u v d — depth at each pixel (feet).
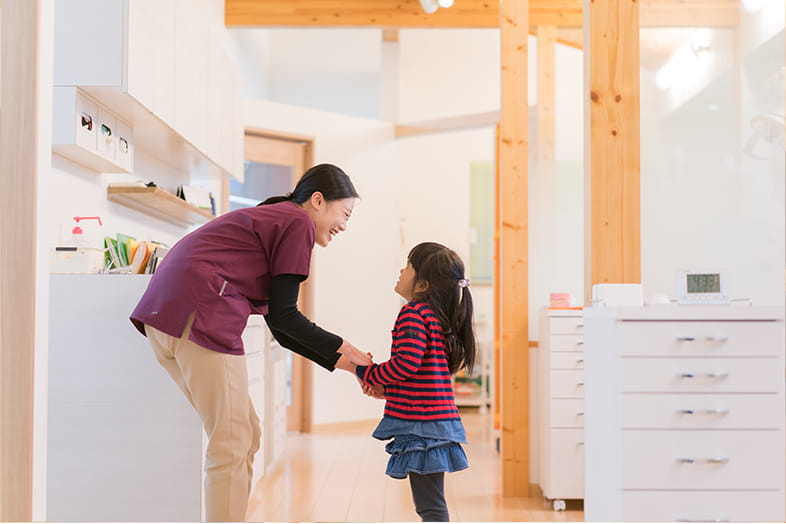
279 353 15.25
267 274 7.35
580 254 13.79
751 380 5.97
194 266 7.02
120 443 8.99
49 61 6.74
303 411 19.42
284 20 18.13
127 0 9.15
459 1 18.56
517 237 12.92
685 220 9.00
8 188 6.41
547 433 11.92
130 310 9.04
